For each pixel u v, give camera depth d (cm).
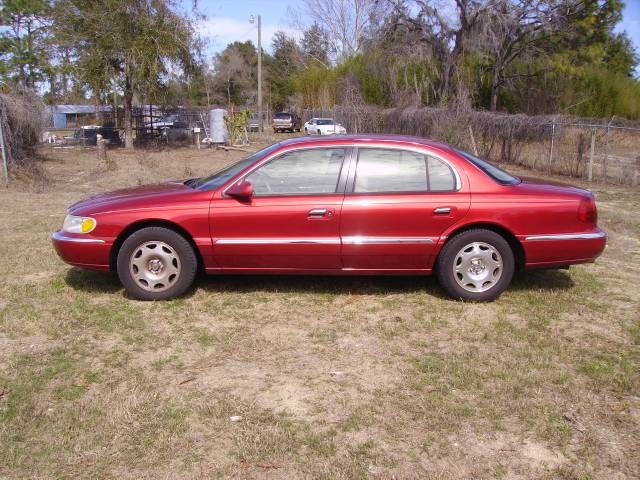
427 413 348
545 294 552
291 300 539
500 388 376
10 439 322
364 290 565
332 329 474
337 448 315
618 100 2994
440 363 411
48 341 450
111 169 1664
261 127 3675
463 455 310
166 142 2959
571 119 2130
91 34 2367
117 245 537
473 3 2617
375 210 509
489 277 521
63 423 337
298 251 519
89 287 573
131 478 292
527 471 298
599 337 459
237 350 436
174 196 531
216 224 517
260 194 521
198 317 498
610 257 709
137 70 2397
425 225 512
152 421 339
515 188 520
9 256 681
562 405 357
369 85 3312
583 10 2659
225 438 324
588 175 1512
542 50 2802
